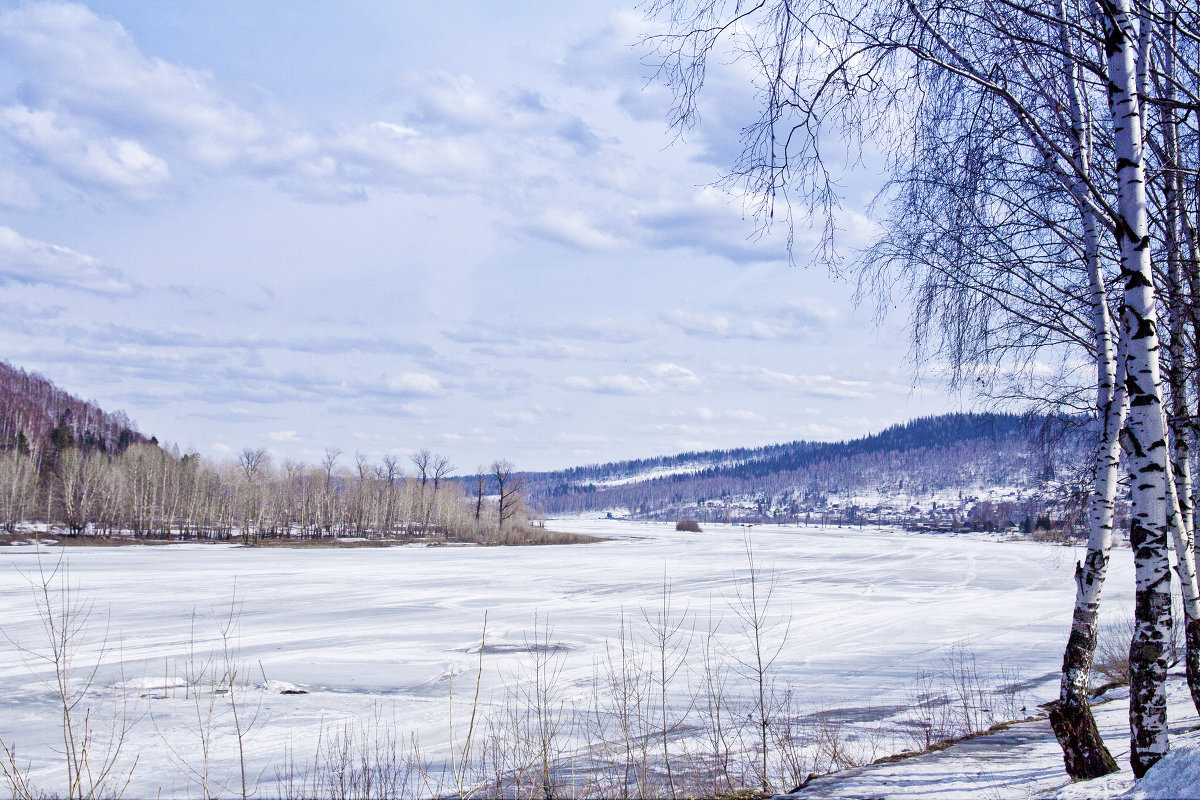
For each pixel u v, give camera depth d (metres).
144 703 13.41
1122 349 6.00
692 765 8.48
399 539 81.56
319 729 11.74
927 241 7.14
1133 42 4.69
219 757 10.15
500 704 13.26
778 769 8.11
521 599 30.45
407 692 14.55
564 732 10.87
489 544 79.69
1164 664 4.55
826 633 22.59
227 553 57.53
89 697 13.79
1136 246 4.57
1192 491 7.77
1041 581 41.53
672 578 40.28
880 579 41.81
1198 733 5.58
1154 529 4.56
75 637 20.38
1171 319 6.89
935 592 35.50
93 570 40.12
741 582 38.12
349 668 16.91
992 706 12.27
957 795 5.50
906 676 15.92
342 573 41.50
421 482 91.62
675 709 12.66
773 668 16.88
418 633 21.80
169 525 75.00
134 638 20.50
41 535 64.81
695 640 20.83
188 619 23.98
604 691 14.24
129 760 9.99
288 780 8.80
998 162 6.36
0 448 88.62
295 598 30.09
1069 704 5.67
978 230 6.86
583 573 43.16
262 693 14.33
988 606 29.86
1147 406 4.53
